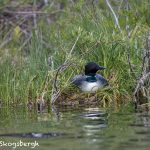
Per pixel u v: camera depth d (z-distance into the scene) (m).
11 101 16.03
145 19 17.77
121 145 10.65
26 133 12.00
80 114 13.90
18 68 16.94
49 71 16.06
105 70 16.31
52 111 14.65
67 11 19.09
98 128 12.12
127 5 18.50
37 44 17.94
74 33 16.97
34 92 15.95
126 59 16.28
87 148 10.54
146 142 10.77
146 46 16.20
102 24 17.30
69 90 16.06
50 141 11.23
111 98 15.68
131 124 12.38
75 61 16.09
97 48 16.53
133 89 16.05
